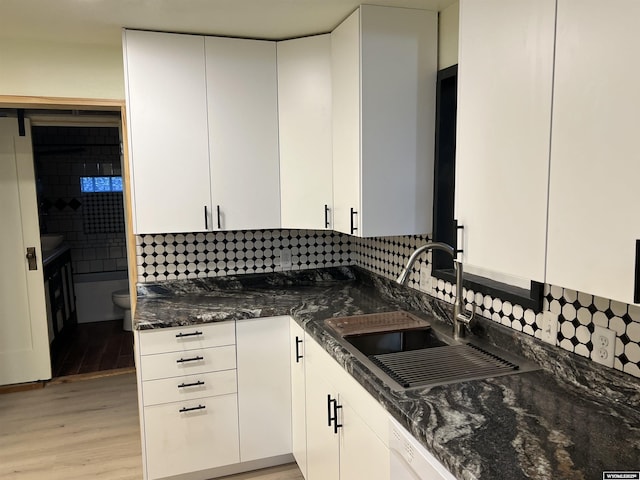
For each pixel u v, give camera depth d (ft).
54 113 11.73
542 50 3.85
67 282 16.07
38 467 8.68
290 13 7.33
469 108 4.78
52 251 14.82
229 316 8.01
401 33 7.21
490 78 4.46
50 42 8.49
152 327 7.64
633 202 3.15
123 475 8.44
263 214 8.98
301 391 7.88
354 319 7.41
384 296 9.14
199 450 8.16
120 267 18.43
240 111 8.66
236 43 8.51
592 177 3.44
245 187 8.83
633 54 3.11
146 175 8.29
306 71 8.50
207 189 8.62
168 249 9.57
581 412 4.34
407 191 7.48
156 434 7.95
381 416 4.89
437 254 7.64
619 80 3.21
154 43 8.07
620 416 4.26
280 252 10.30
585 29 3.44
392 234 7.47
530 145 4.01
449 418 4.23
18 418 10.51
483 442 3.83
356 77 7.21
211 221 8.70
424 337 7.09
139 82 8.08
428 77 7.41
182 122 8.37
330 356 6.40
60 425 10.18
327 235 10.61
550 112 3.79
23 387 12.02
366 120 7.18
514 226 4.23
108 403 11.21
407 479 4.35
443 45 7.33
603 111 3.33
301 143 8.69
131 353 14.37
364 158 7.23
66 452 9.16
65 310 15.65
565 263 3.70
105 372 12.96
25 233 11.96
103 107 8.94
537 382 5.03
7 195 11.78
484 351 5.95
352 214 7.54
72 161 17.87
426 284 7.96
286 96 8.75
